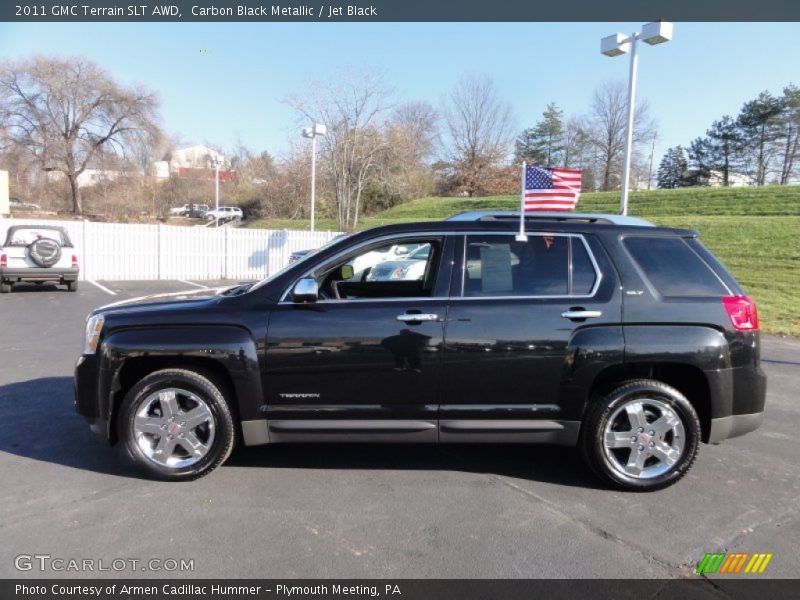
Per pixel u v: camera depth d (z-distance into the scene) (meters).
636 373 4.05
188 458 4.01
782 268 16.23
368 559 3.09
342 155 26.30
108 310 4.11
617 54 12.41
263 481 4.05
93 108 42.09
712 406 3.94
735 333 3.96
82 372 4.03
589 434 3.95
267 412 3.94
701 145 70.94
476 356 3.89
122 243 19.56
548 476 4.23
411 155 32.62
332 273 4.68
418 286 5.12
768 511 3.70
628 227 4.17
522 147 75.62
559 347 3.89
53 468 4.18
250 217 49.81
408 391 3.93
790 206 26.78
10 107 40.12
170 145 46.72
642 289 3.97
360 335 3.88
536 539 3.32
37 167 41.78
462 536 3.34
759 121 65.50
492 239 4.09
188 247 20.58
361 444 4.82
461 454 4.64
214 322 3.92
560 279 4.02
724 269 4.14
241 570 2.97
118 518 3.47
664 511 3.69
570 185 5.23
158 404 4.02
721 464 4.48
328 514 3.58
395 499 3.80
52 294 14.45
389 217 41.25
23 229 15.26
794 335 10.50
